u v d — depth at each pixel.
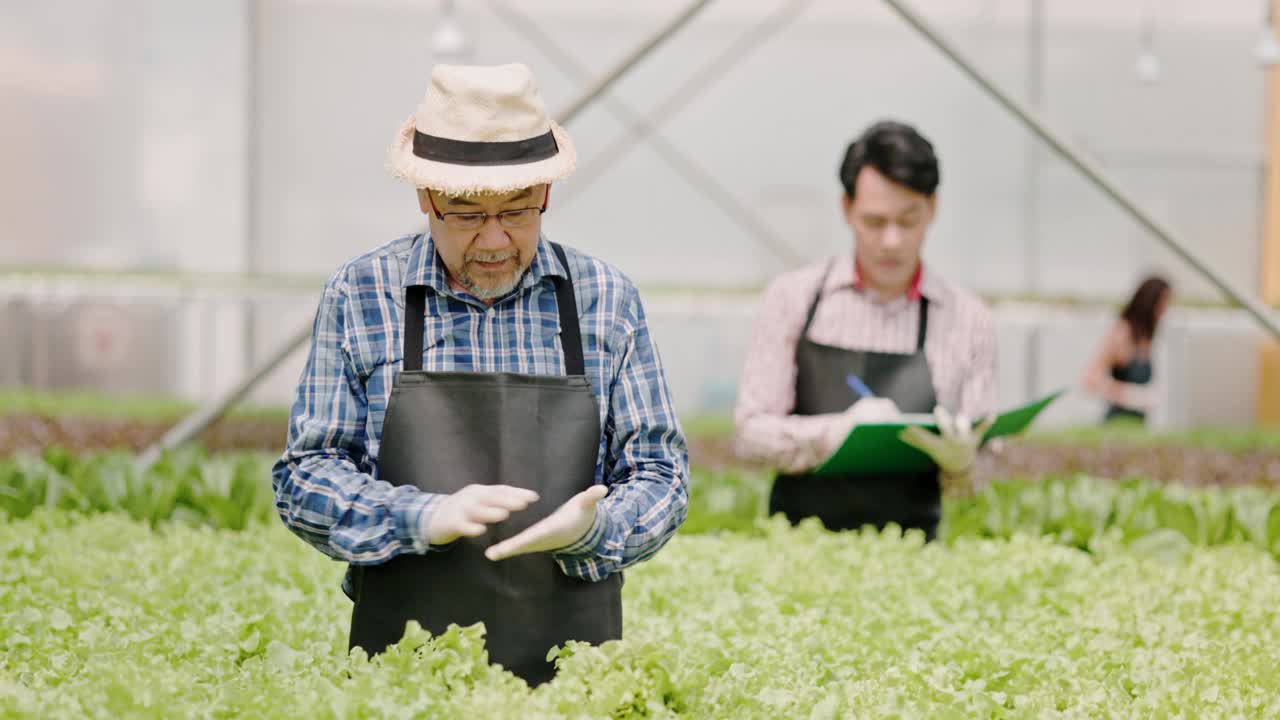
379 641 2.91
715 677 3.18
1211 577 4.54
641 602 4.04
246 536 5.04
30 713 2.63
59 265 15.45
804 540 4.87
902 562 4.56
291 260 16.50
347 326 2.93
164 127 16.25
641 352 3.02
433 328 2.93
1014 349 16.75
